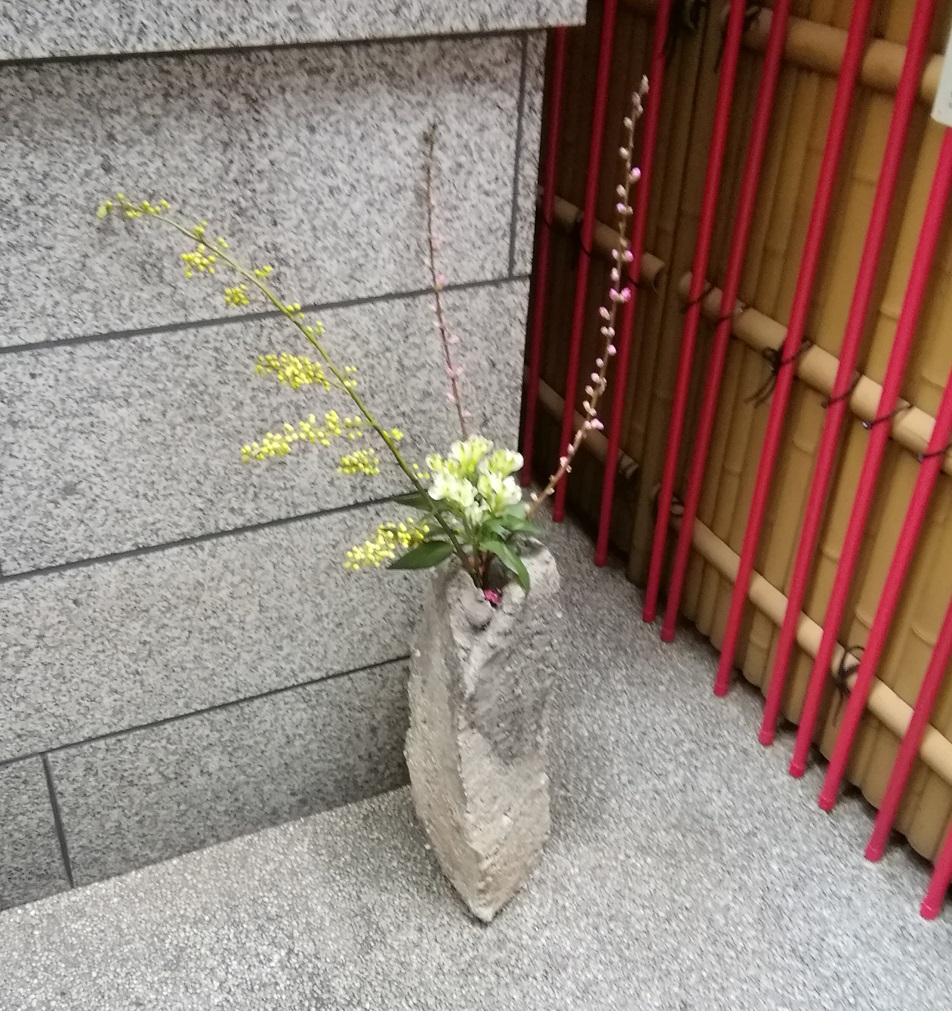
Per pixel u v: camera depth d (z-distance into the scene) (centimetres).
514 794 146
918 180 133
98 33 101
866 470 147
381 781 171
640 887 157
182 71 109
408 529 142
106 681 140
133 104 109
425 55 118
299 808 166
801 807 171
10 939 147
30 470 122
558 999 142
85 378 120
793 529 172
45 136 107
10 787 141
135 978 143
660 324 192
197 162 114
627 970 146
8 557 126
